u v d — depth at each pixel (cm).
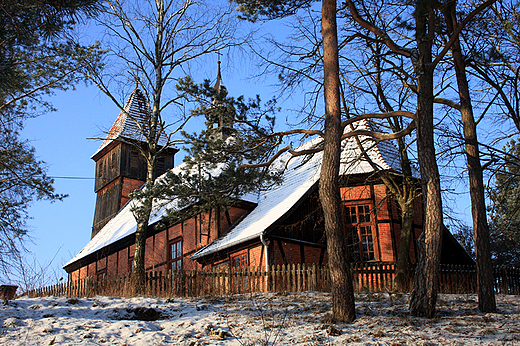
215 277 1497
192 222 2252
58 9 848
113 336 819
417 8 1138
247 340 825
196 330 883
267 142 1355
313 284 1460
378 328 902
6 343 749
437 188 1066
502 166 1350
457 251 2008
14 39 880
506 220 2122
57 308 1001
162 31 1864
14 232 1888
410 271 1557
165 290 1482
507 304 1232
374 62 1579
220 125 1391
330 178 1031
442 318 1001
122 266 2669
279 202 2009
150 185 1550
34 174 2019
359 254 1864
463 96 1243
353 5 1251
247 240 1825
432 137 1106
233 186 1437
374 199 1892
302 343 807
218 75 1964
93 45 1731
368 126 1778
